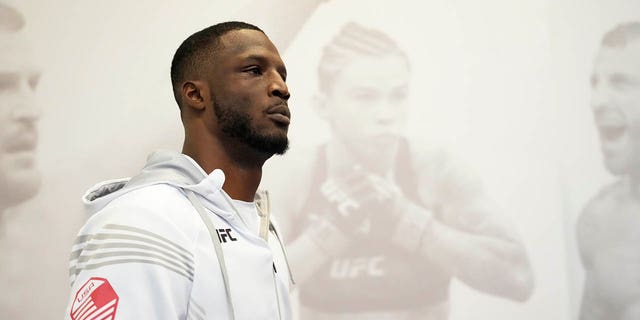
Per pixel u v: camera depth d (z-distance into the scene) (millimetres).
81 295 780
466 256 2223
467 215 2256
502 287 2213
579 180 2311
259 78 968
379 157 2271
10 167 2188
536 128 2332
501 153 2309
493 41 2385
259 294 875
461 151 2303
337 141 2268
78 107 2250
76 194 2195
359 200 2232
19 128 2217
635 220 2287
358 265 2186
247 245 904
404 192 2254
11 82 2244
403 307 2172
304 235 2188
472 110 2332
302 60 2314
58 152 2215
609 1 2449
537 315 2209
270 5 2344
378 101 2307
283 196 2209
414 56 2355
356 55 2332
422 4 2393
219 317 823
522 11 2410
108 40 2305
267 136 945
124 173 2221
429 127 2311
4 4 2287
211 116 962
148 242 795
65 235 2170
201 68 980
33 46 2277
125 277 775
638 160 2340
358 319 2154
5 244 2137
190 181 908
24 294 2115
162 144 2252
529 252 2248
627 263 2260
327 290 2162
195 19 2334
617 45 2416
